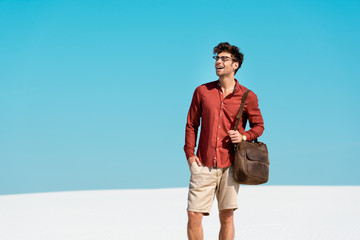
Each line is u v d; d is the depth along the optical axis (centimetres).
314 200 2141
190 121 443
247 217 1398
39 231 1110
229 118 422
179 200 2350
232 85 429
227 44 424
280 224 1192
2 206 2023
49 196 2844
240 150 419
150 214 1563
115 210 1752
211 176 423
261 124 439
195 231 432
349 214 1473
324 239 909
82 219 1412
